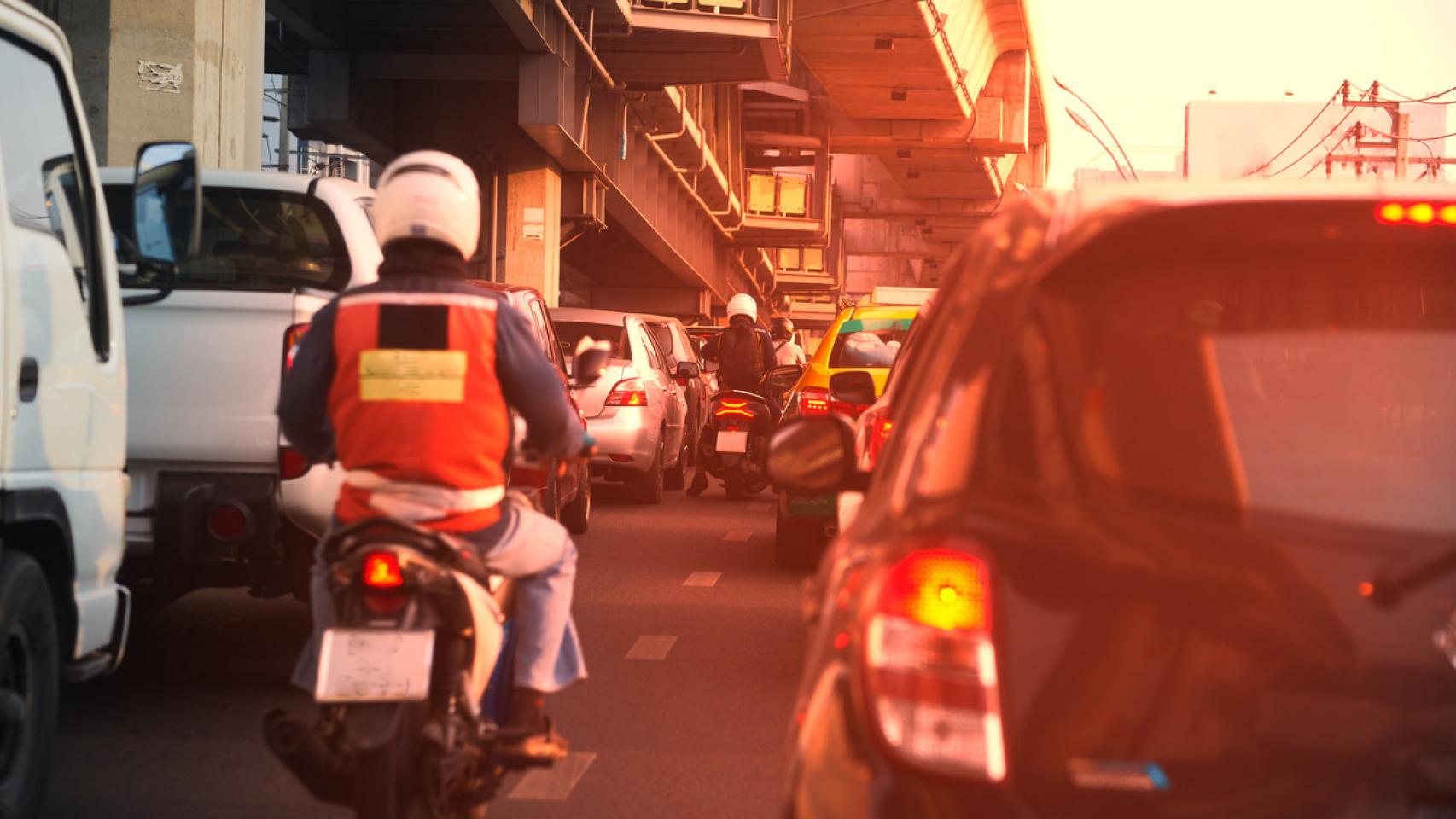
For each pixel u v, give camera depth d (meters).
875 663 2.35
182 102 14.34
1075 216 2.66
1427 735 2.26
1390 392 2.48
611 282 63.69
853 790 2.33
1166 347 2.49
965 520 2.37
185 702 6.74
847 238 91.25
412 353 3.95
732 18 29.78
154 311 6.76
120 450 5.59
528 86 29.38
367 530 3.76
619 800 5.30
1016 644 2.30
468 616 3.82
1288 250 2.58
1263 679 2.27
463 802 4.05
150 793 5.35
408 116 32.78
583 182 34.53
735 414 16.98
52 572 5.12
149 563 6.76
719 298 64.38
